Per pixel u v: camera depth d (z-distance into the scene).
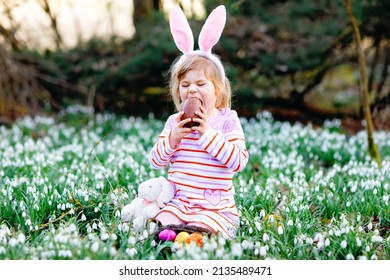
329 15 12.07
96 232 4.19
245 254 3.78
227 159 3.92
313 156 7.99
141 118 12.19
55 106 12.61
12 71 11.18
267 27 12.03
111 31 14.73
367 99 6.87
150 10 13.84
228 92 4.37
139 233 3.97
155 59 11.80
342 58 12.04
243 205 4.89
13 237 3.80
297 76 12.28
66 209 4.64
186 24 4.29
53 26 13.73
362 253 3.91
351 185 5.61
